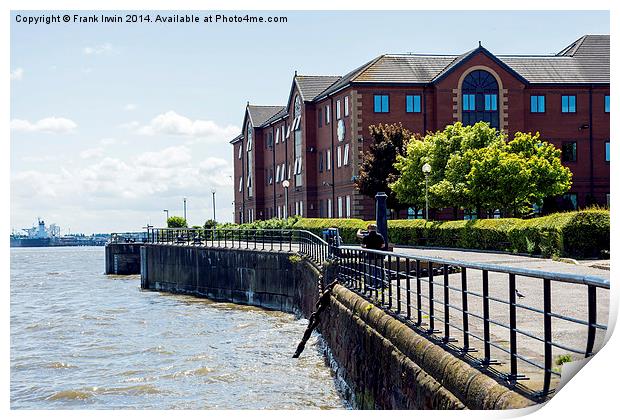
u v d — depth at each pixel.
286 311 43.44
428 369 11.77
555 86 67.31
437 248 42.84
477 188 51.75
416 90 64.62
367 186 60.38
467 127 57.94
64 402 23.25
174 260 60.88
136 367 28.05
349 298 20.56
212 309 46.59
